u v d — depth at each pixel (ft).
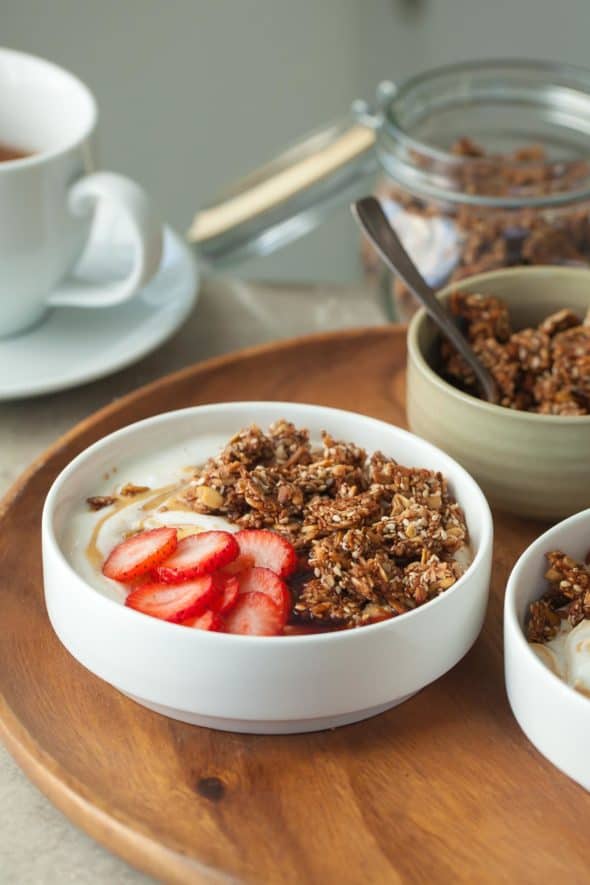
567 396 2.73
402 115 3.24
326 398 2.98
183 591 2.37
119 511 2.54
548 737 2.28
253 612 2.36
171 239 3.36
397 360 3.07
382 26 5.16
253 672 2.28
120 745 2.36
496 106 3.30
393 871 2.21
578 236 3.07
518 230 3.05
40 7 5.19
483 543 2.43
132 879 2.29
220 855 2.22
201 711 2.33
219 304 3.35
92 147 3.09
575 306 2.89
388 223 2.84
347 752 2.36
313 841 2.25
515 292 2.89
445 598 2.34
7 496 2.72
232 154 5.35
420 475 2.56
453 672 2.48
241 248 3.38
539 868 2.22
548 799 2.31
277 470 2.60
